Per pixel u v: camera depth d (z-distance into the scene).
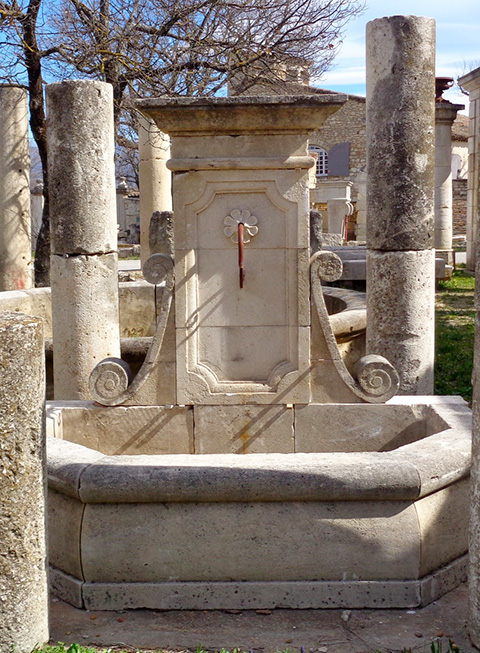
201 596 3.30
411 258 5.52
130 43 11.16
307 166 4.23
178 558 3.29
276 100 4.05
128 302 7.99
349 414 4.35
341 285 10.77
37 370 2.87
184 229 4.30
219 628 3.17
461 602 3.36
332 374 4.36
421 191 5.50
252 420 4.39
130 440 4.39
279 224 4.30
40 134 11.54
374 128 5.54
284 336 4.37
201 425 4.39
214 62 11.80
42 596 2.96
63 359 5.59
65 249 5.51
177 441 4.40
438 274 14.97
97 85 5.47
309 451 4.39
